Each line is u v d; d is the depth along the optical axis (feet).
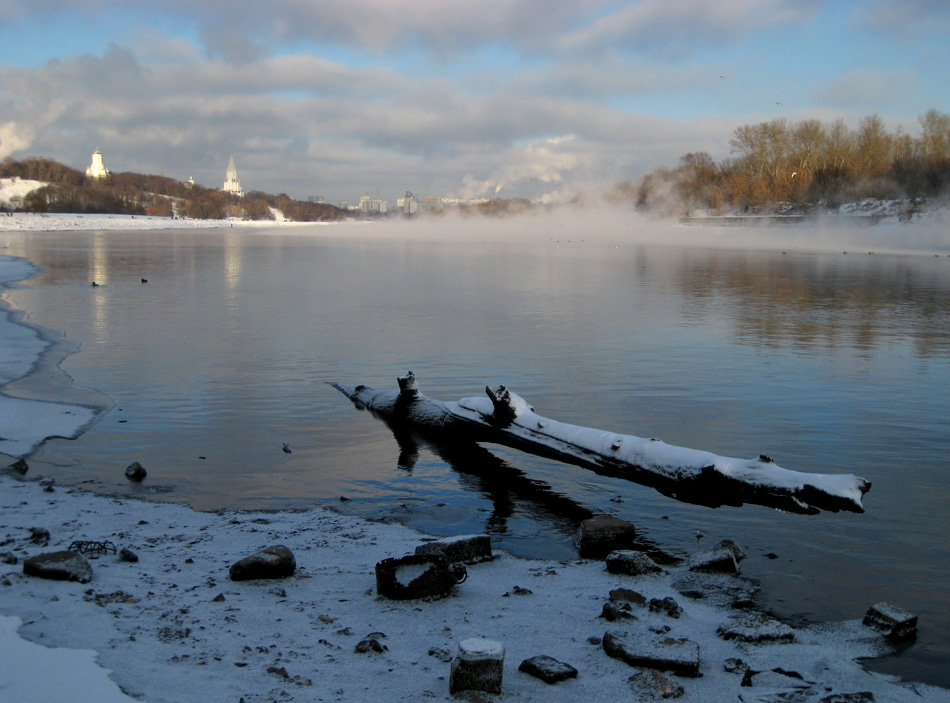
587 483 34.17
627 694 16.43
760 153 395.96
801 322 79.30
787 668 18.28
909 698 17.17
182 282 117.50
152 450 37.04
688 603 22.27
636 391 49.11
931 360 59.57
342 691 16.10
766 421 42.55
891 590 23.66
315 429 41.09
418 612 20.76
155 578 22.48
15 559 23.45
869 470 34.94
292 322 76.48
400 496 32.14
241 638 18.56
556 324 76.48
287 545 26.16
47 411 42.93
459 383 50.93
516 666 17.70
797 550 26.76
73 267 143.74
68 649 17.31
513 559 25.81
